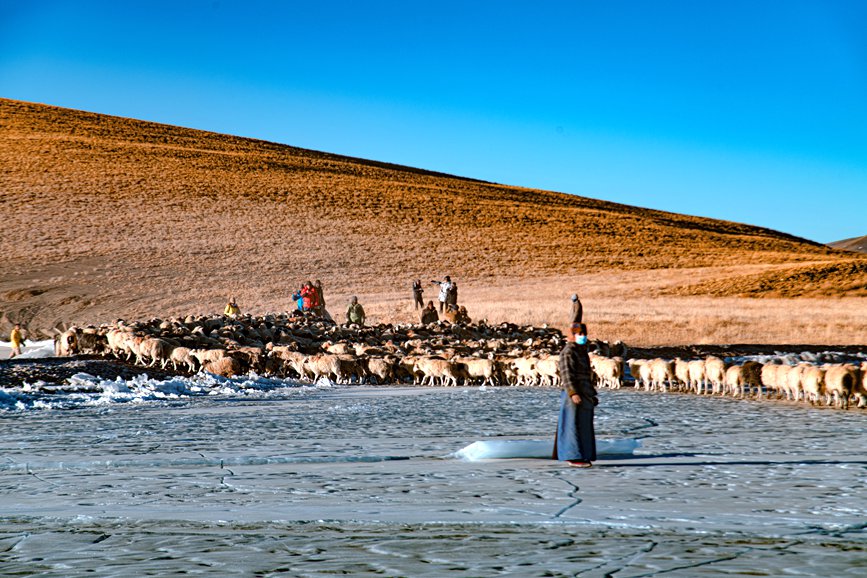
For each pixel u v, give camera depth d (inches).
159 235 7106.3
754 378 1968.5
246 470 931.3
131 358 2714.1
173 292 5738.2
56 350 2933.1
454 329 3467.0
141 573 495.8
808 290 5910.4
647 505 698.8
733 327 4520.2
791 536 576.1
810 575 472.1
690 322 4648.1
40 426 1411.2
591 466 933.8
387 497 753.0
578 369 941.2
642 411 1605.6
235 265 6496.1
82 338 2851.9
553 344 3159.5
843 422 1393.9
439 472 900.6
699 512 665.0
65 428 1373.0
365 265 6737.2
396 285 6195.9
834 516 645.3
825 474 853.8
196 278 6107.3
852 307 5211.6
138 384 2167.8
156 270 6240.2
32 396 1934.1
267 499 751.7
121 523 653.9
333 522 643.5
